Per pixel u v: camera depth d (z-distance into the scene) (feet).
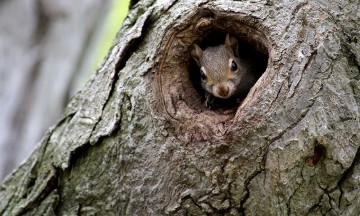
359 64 20.30
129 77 21.76
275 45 20.10
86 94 23.48
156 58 21.44
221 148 19.88
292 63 19.81
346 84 19.97
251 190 20.17
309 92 19.65
